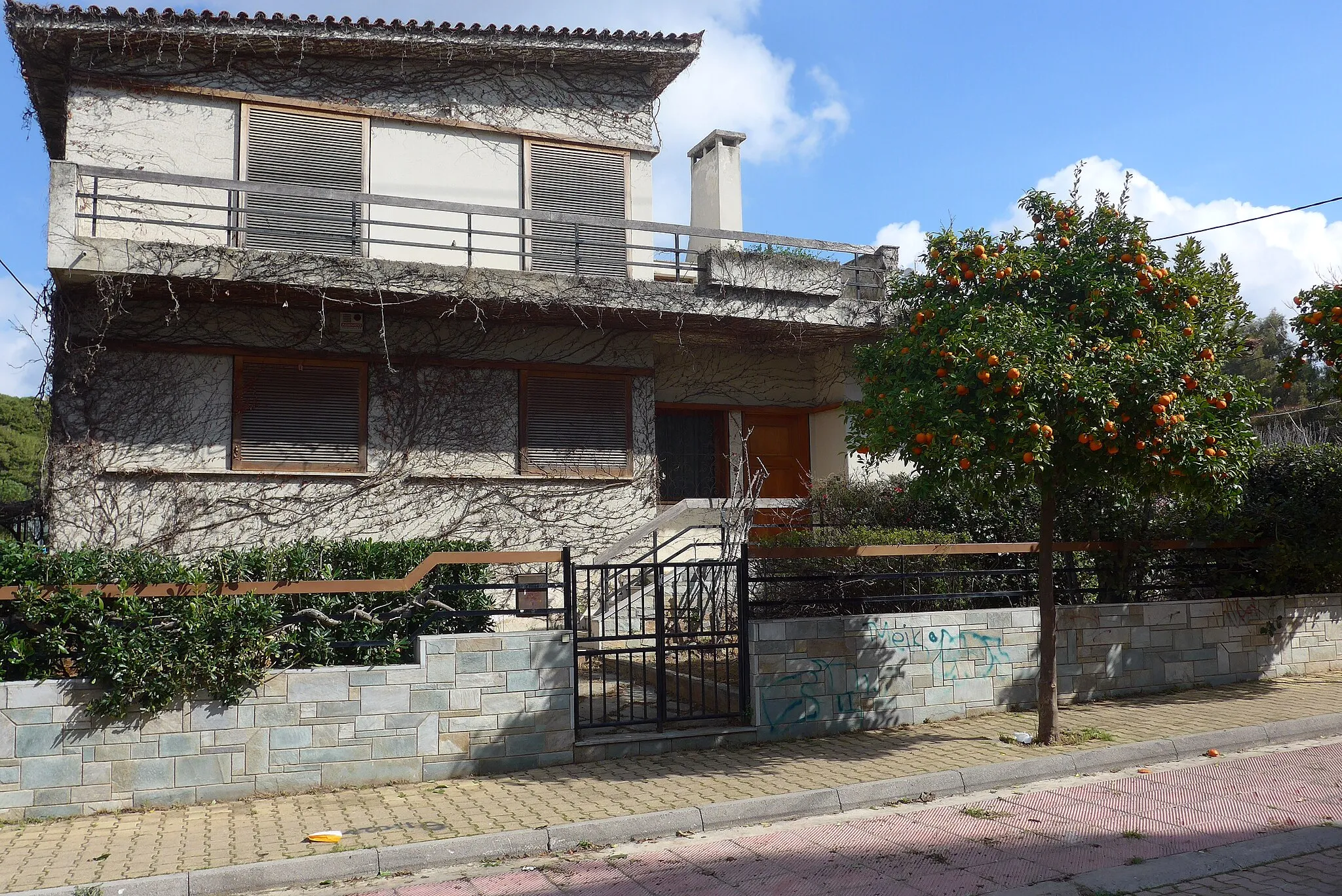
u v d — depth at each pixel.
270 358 11.94
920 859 5.79
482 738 7.76
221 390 11.72
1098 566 11.19
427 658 7.66
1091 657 10.34
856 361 9.13
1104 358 7.64
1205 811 6.63
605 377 13.71
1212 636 11.03
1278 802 6.80
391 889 5.56
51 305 10.88
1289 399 30.53
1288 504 11.30
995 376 7.37
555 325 13.23
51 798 6.71
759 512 15.01
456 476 12.73
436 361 12.73
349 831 6.29
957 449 7.39
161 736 6.98
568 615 8.22
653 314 12.69
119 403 11.24
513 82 13.80
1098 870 5.48
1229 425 8.06
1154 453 7.67
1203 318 8.20
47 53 11.62
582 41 13.48
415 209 12.34
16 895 5.21
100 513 11.07
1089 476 8.19
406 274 11.30
